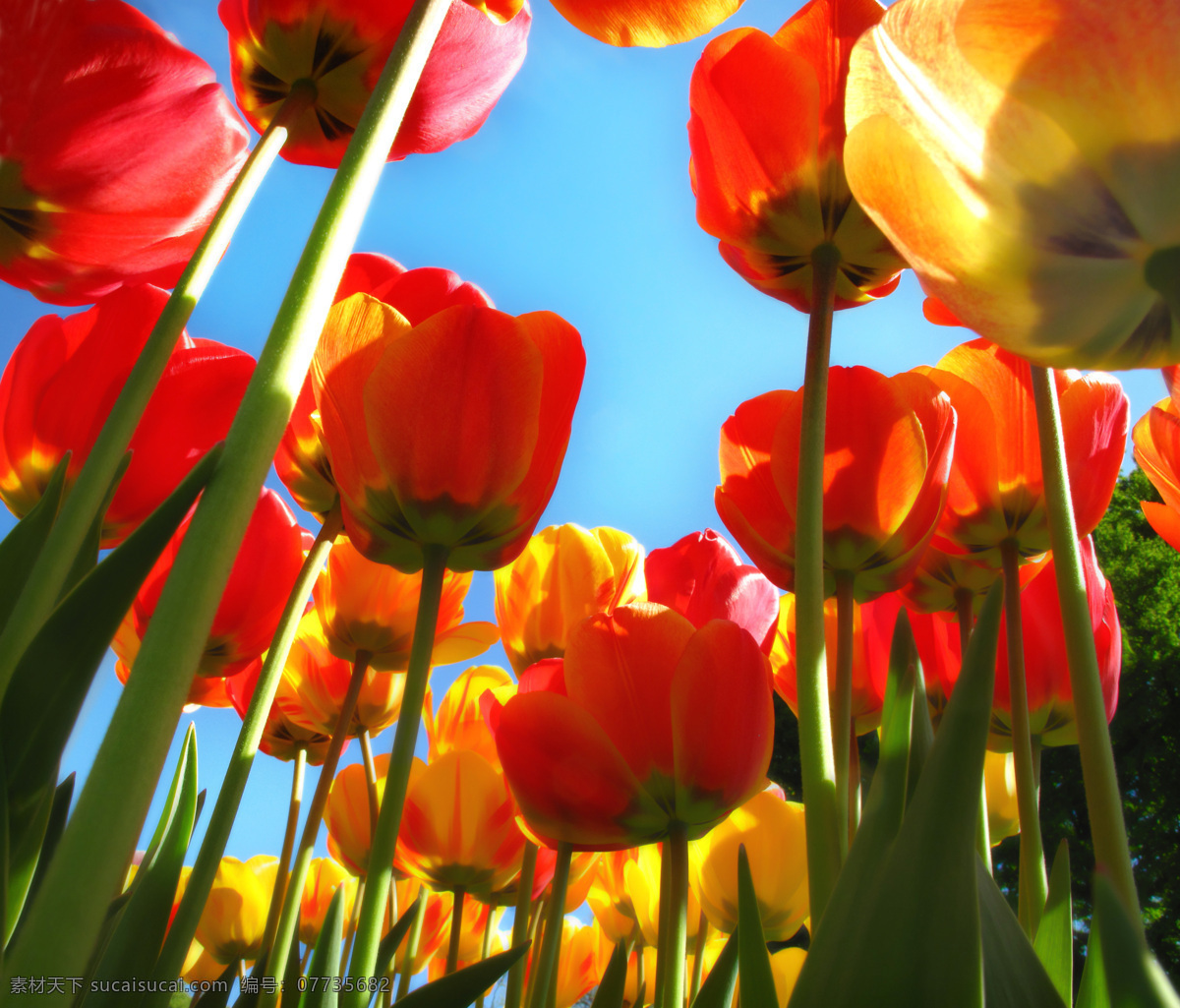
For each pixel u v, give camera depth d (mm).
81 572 196
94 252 257
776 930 366
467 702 405
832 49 255
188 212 260
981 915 137
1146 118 158
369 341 242
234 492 138
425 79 293
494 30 300
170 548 313
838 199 254
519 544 248
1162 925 3578
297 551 333
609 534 428
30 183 242
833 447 267
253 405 145
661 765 254
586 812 255
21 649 164
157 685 121
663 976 250
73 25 232
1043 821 3332
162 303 269
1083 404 309
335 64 260
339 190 165
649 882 430
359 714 386
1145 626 4094
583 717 255
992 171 162
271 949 260
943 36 159
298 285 156
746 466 292
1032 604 327
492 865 355
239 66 272
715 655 255
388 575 340
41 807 154
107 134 240
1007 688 318
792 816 371
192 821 196
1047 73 156
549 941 276
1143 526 4340
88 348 265
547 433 250
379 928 198
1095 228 164
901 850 121
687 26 264
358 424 241
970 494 307
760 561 287
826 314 245
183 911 190
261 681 228
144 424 264
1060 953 185
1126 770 3936
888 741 147
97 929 109
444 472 238
